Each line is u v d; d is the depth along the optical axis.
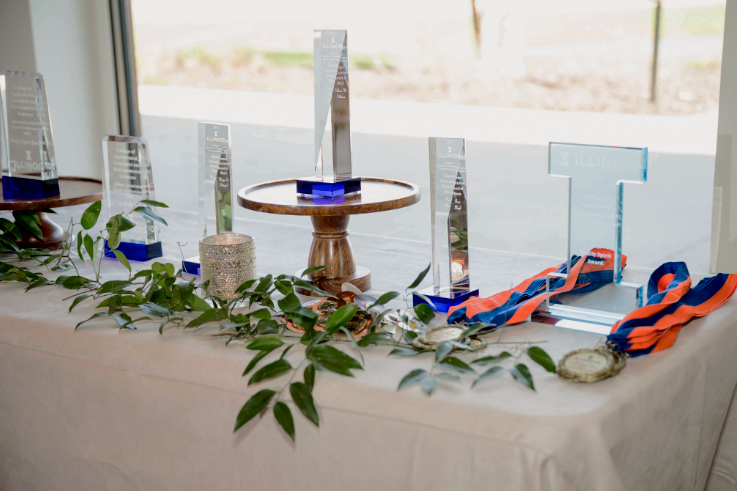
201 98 8.08
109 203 1.52
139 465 1.03
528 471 0.74
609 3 5.25
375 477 0.85
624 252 2.47
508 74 6.42
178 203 3.52
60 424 1.09
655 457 0.90
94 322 1.10
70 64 3.29
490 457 0.76
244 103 7.43
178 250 1.62
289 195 1.29
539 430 0.74
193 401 0.95
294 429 0.87
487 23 6.61
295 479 0.91
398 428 0.82
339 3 8.32
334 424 0.86
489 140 4.63
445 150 1.11
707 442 1.09
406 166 4.11
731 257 2.06
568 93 5.87
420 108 6.75
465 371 0.88
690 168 3.13
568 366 0.87
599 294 1.06
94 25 3.34
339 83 1.25
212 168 1.36
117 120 3.47
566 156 1.04
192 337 1.03
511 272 1.39
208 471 0.97
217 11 8.94
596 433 0.75
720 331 1.04
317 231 1.30
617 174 1.01
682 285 1.10
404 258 1.52
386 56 7.75
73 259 1.51
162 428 0.99
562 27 5.91
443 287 1.15
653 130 4.33
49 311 1.17
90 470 1.08
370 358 0.94
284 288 1.06
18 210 1.48
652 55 4.79
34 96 1.49
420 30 7.43
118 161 1.49
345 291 1.12
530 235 2.88
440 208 1.12
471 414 0.78
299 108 6.83
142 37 8.91
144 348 1.01
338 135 1.27
